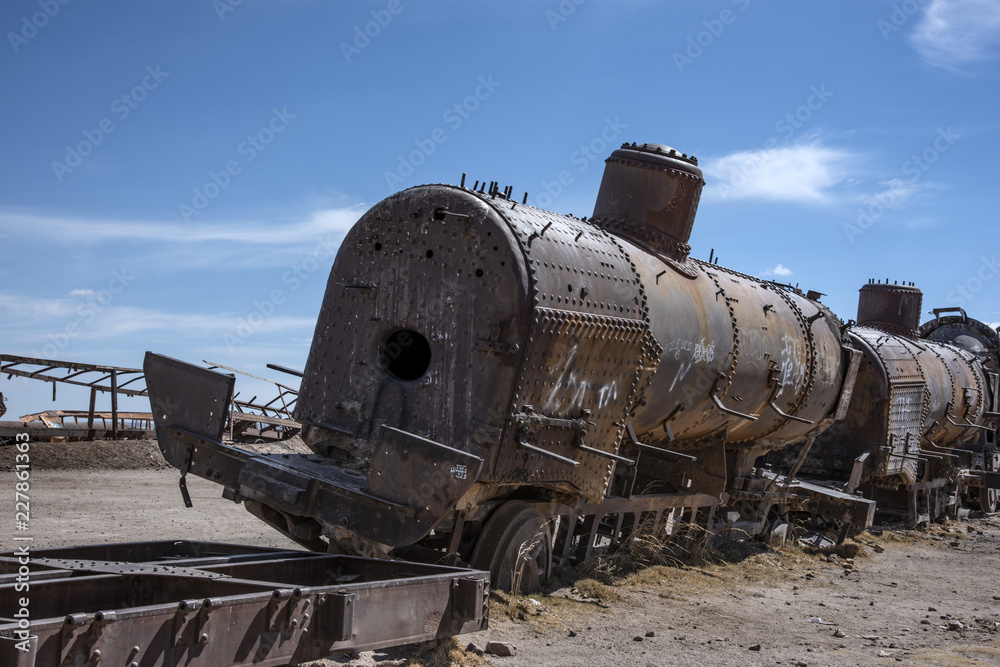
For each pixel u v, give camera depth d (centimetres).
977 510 2231
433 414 714
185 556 610
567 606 766
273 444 2012
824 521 1462
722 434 1093
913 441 1691
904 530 1673
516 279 694
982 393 2105
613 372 803
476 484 687
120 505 1252
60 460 1681
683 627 752
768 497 1266
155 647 372
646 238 983
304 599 424
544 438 734
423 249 741
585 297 757
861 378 1592
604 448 816
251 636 406
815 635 770
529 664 582
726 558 1161
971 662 683
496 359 693
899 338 1838
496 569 741
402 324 743
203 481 1650
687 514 1155
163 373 734
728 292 1063
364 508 626
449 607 498
